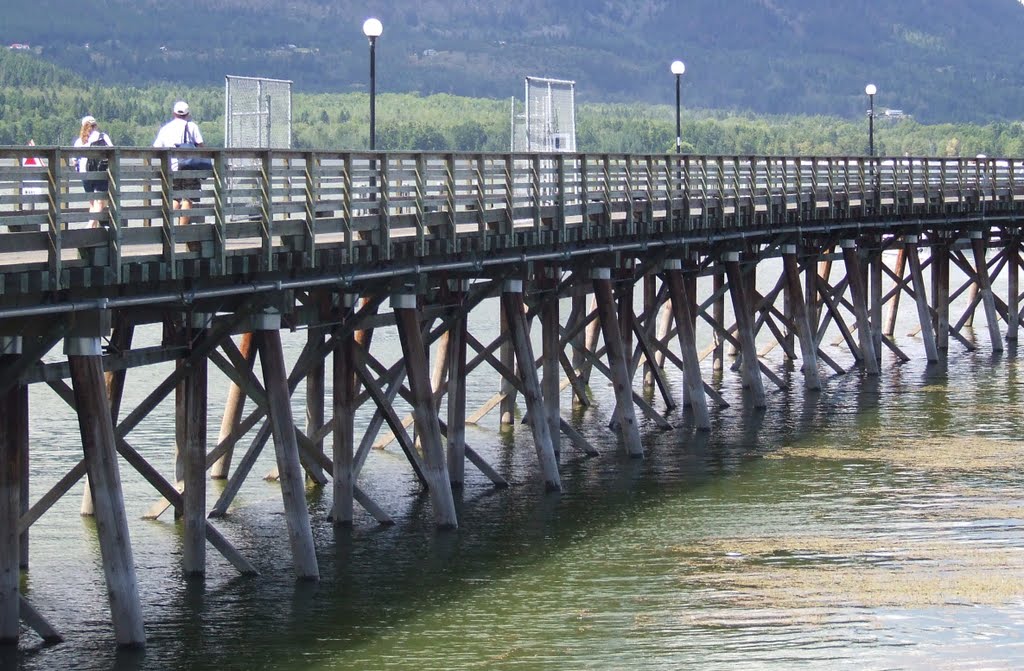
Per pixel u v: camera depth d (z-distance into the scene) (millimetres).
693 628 38688
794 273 73875
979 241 90188
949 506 50750
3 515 35625
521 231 50844
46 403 72875
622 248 57750
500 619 39281
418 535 46781
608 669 35938
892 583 42250
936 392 74312
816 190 74625
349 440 47000
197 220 43562
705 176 64438
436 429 47031
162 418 65812
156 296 35844
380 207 43250
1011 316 93000
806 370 74188
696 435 63281
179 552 44531
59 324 33906
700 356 80062
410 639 37688
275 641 37469
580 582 42344
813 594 41344
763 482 54375
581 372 68938
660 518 49281
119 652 36125
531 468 56500
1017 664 36375
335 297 45031
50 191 32438
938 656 36906
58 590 41156
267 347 40125
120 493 35219
